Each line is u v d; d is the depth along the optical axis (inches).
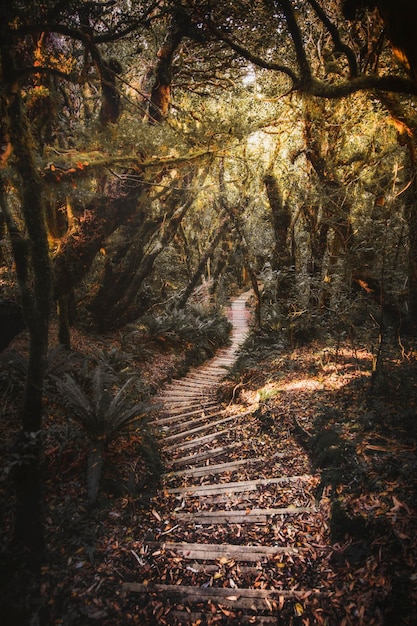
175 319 478.9
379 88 180.9
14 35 124.9
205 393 338.3
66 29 153.6
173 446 227.1
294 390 256.2
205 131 221.9
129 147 198.7
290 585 118.9
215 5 201.3
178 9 197.8
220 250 737.6
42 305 121.3
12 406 201.6
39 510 127.5
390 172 312.2
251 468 188.2
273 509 152.1
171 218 381.7
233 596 116.3
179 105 340.5
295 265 356.8
